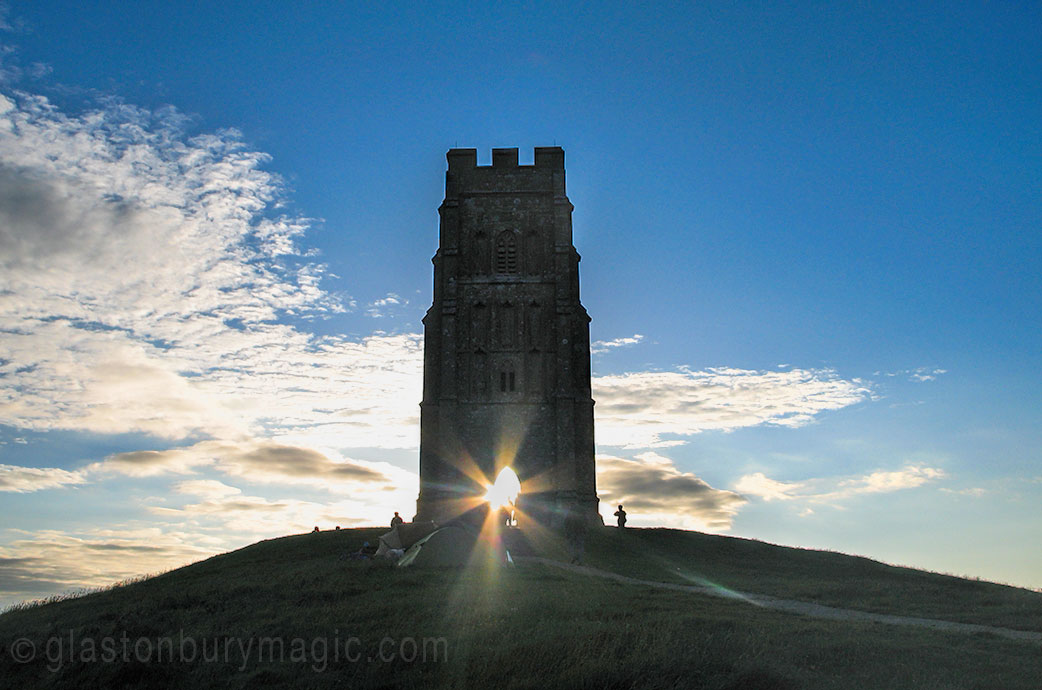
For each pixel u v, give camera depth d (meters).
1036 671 22.97
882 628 29.34
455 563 44.12
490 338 73.88
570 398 71.88
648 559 53.56
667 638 24.62
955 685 21.77
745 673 22.30
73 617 32.19
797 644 25.08
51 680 24.39
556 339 73.44
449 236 75.50
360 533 58.22
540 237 76.00
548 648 24.41
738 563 53.59
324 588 34.88
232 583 37.47
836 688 21.70
